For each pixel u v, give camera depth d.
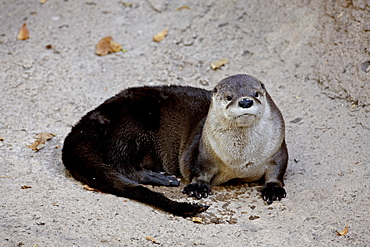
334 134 17.88
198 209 14.52
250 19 23.83
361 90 18.86
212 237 13.26
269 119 15.26
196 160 16.27
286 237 13.16
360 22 20.08
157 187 16.61
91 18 25.16
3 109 20.16
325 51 20.70
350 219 13.71
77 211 14.01
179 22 24.44
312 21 21.88
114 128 16.98
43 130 19.19
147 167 17.83
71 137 16.72
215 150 15.54
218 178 16.27
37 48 23.61
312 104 19.53
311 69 20.77
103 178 15.46
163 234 13.27
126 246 12.57
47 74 22.25
